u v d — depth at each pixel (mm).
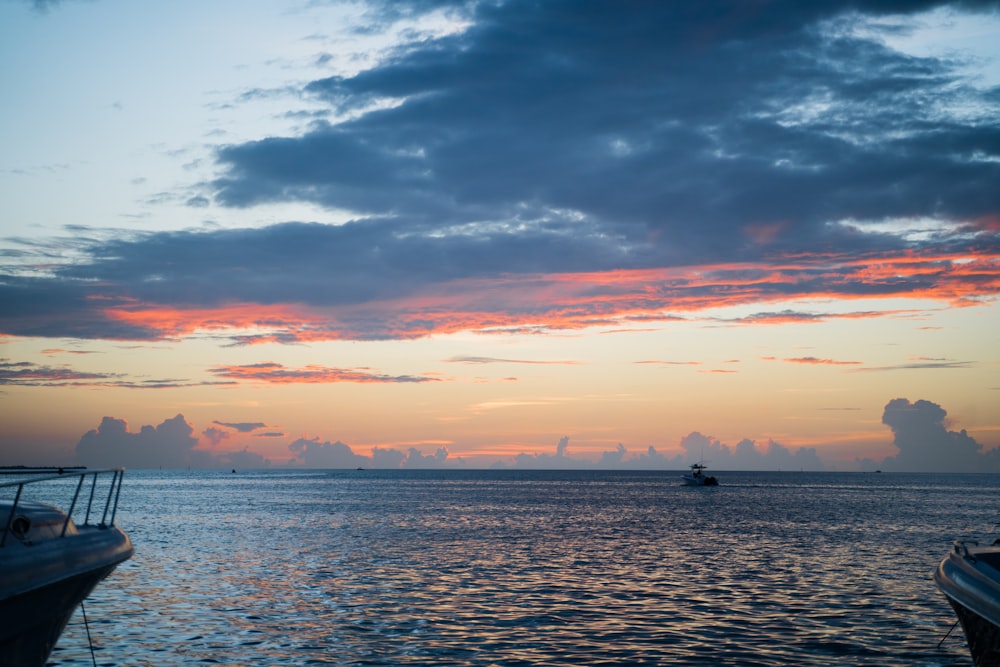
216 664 21297
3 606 11828
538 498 132000
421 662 21781
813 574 39344
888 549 51688
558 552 48594
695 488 198500
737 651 23188
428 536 58875
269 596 31469
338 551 48156
